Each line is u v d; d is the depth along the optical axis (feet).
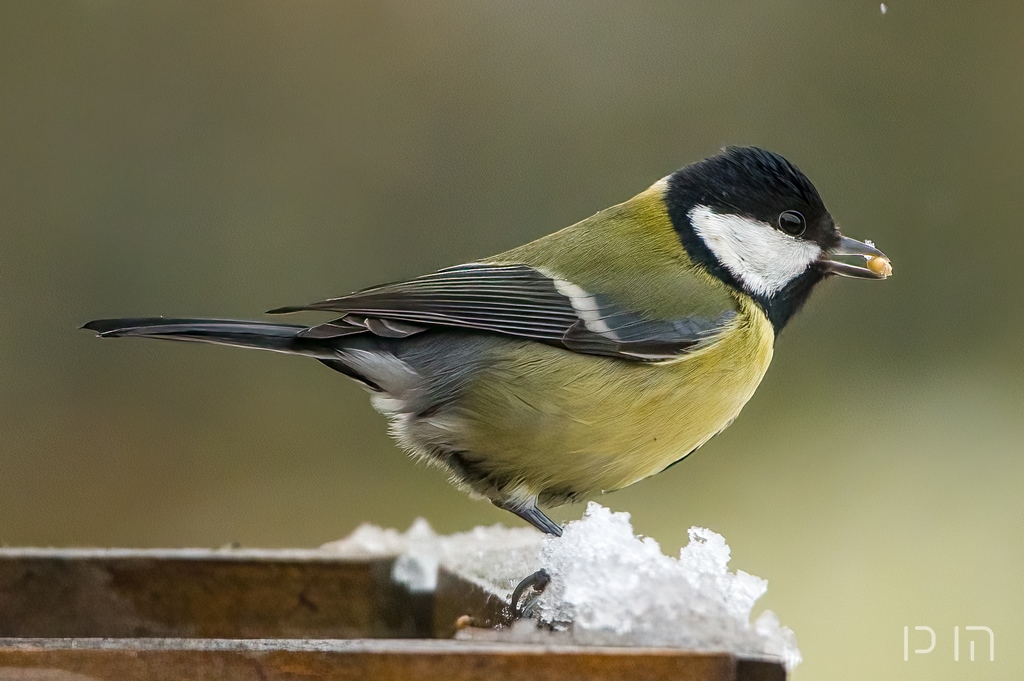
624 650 14.12
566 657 14.05
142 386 40.50
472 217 45.70
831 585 33.91
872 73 46.19
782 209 23.09
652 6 48.26
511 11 46.85
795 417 40.47
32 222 42.50
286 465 39.68
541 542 21.06
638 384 21.06
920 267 43.68
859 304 42.73
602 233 23.13
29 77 43.16
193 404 40.47
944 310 43.01
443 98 46.19
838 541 35.42
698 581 16.71
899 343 42.55
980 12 45.42
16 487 38.78
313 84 45.37
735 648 14.73
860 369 42.09
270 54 45.11
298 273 44.32
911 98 45.83
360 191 45.19
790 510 36.96
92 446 39.70
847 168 45.93
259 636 19.60
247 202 44.27
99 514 38.09
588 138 46.65
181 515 38.22
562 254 22.48
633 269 22.17
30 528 37.63
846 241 23.49
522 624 15.94
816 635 32.81
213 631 19.52
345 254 44.78
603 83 46.93
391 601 19.84
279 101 45.03
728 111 46.91
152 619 19.43
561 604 17.20
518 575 20.03
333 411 40.73
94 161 43.32
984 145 44.86
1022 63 45.06
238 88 44.78
